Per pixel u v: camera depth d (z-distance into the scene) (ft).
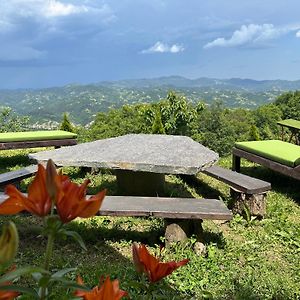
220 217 12.96
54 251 12.76
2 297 2.47
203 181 22.50
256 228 15.89
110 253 12.99
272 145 23.18
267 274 11.89
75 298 2.77
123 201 14.14
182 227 13.26
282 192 20.95
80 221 15.42
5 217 15.37
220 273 11.78
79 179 22.35
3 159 27.43
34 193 2.43
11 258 2.12
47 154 18.10
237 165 24.61
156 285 3.24
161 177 19.38
